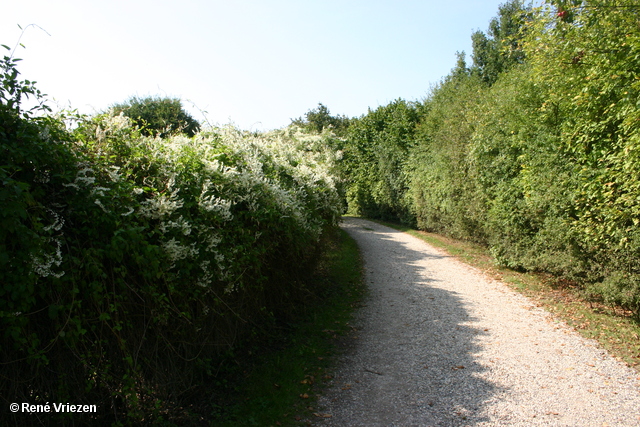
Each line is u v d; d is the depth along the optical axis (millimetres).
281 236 5926
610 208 6102
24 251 2377
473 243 13438
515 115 9648
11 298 2338
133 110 14164
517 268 10133
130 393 3002
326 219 10391
